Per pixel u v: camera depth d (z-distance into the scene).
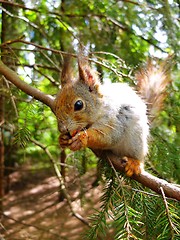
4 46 0.33
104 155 0.24
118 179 0.21
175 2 0.37
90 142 0.23
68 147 0.23
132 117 0.25
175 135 0.34
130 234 0.18
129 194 0.21
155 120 0.32
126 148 0.25
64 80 0.25
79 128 0.23
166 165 0.29
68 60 0.25
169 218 0.19
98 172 0.24
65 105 0.23
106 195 0.22
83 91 0.24
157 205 0.22
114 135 0.24
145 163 0.29
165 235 0.19
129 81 0.34
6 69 0.27
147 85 0.30
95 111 0.24
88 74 0.24
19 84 0.26
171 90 0.32
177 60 0.33
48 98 0.25
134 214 0.19
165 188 0.20
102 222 0.21
